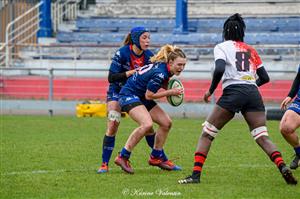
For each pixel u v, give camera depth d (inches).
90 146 1432.1
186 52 2972.4
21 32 3211.1
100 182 964.6
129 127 1881.2
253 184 939.3
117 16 3444.9
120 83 1055.0
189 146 1434.5
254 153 1300.4
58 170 1086.4
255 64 925.2
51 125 1958.7
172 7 3395.7
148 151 1331.2
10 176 1021.2
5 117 2268.7
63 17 3513.8
